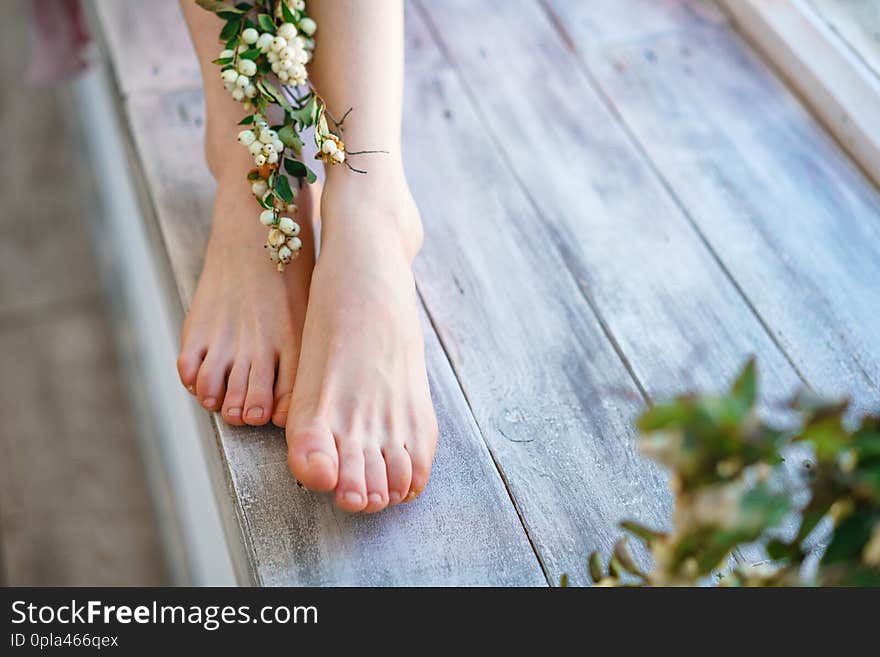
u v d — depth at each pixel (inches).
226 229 35.9
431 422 33.8
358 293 33.8
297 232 34.8
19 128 66.5
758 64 45.4
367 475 32.5
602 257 39.6
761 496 24.2
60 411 58.6
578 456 35.2
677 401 24.0
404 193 35.4
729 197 41.3
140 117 42.7
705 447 24.1
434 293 38.7
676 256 39.7
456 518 33.9
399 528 33.6
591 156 42.4
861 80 42.3
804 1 44.9
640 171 41.9
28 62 68.3
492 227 40.4
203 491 45.2
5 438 58.2
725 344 37.6
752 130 43.2
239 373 34.5
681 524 25.0
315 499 33.8
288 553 33.1
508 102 44.0
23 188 64.7
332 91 34.8
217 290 35.5
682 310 38.4
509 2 47.5
